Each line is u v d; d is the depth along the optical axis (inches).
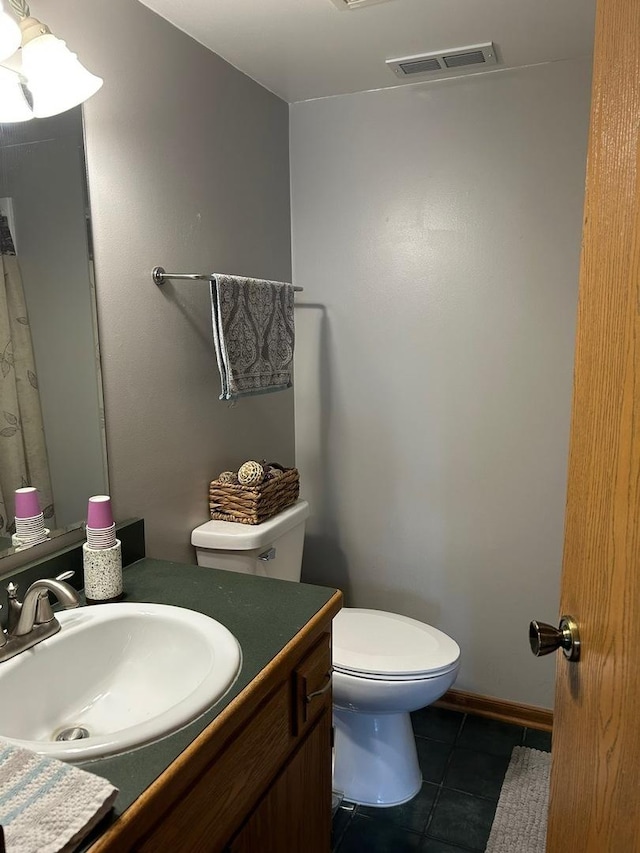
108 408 59.0
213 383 74.8
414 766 77.0
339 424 93.8
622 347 28.0
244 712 38.7
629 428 27.2
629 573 27.1
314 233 91.1
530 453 84.4
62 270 53.6
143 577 56.8
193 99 69.1
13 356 50.3
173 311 67.2
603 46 31.1
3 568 49.1
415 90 82.9
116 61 58.0
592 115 32.7
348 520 95.3
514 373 83.6
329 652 53.7
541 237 80.0
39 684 42.5
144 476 64.1
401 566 93.3
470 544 89.0
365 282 89.4
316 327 93.0
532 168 79.2
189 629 46.3
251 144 80.8
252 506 72.0
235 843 39.7
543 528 85.1
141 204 61.9
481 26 67.3
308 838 52.0
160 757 33.3
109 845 27.9
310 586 54.9
